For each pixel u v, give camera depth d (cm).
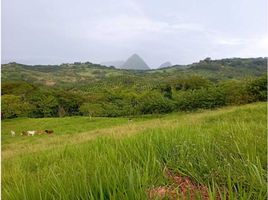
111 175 251
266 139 403
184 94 8925
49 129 6219
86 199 227
